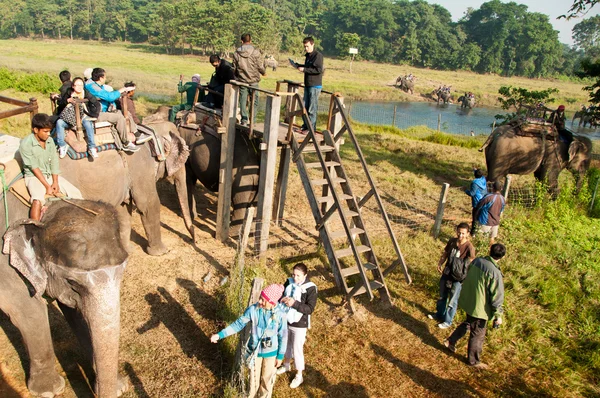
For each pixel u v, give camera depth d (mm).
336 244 9414
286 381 5754
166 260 8172
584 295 8328
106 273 4152
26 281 4641
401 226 10711
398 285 8172
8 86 21203
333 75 60719
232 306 6590
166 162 8227
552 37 102000
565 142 13328
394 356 6402
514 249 9867
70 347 5906
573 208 12492
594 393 5988
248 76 9031
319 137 8766
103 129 6859
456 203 12781
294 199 11805
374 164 15836
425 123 34031
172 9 79375
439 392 5820
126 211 8125
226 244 9102
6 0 110000
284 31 88500
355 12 101562
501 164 12812
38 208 4637
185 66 53312
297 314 5328
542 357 6566
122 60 54344
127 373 5570
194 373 5672
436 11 117500
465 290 6211
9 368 5449
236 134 9273
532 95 17688
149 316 6625
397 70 81812
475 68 103562
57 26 108688
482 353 6629
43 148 4852
